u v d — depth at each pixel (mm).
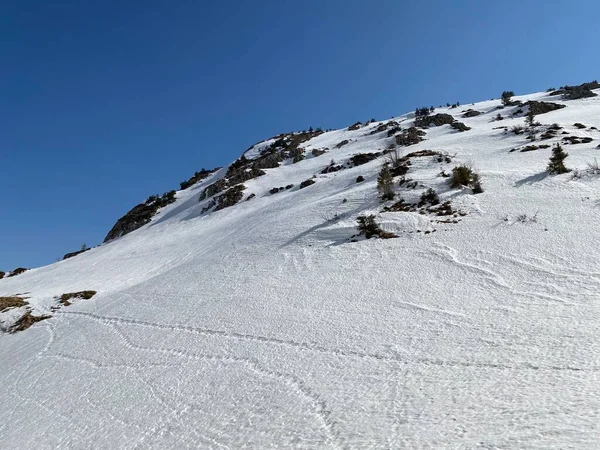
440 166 26031
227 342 12508
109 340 15703
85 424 9945
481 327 10164
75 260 46281
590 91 58125
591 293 10812
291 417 7922
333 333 11461
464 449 5863
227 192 48625
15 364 16281
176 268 25656
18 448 9727
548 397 6832
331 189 31297
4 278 46125
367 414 7418
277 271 18109
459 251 15289
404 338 10344
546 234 14891
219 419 8523
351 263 16703
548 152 25281
